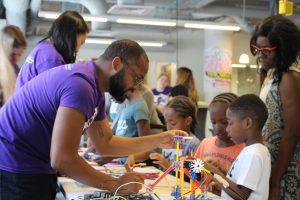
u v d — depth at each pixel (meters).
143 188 1.69
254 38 1.86
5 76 3.03
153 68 8.86
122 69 1.48
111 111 3.28
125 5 5.75
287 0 3.29
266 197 1.64
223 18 7.23
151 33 8.80
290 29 1.77
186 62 8.89
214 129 2.17
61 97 1.36
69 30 2.36
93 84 1.41
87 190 1.75
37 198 1.47
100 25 7.21
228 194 1.60
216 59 8.09
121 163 2.52
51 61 2.26
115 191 1.45
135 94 2.98
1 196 1.44
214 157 2.13
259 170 1.62
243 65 8.50
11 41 3.03
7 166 1.44
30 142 1.45
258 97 1.81
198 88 8.69
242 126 1.73
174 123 2.43
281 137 1.80
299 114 1.75
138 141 1.88
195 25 6.79
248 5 7.24
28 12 6.67
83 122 1.35
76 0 6.14
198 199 1.49
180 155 1.64
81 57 8.05
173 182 1.86
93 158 2.46
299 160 1.81
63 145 1.30
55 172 1.54
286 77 1.76
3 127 1.46
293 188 1.80
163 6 6.64
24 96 1.45
